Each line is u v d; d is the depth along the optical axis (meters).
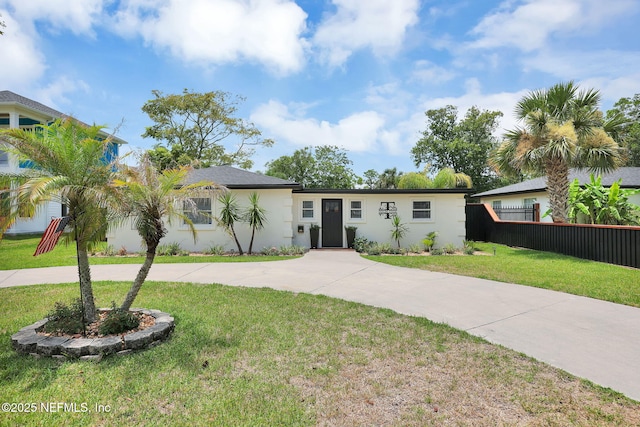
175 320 4.98
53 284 7.64
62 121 4.43
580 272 8.59
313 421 2.68
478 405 2.90
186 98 29.34
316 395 3.05
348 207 14.64
